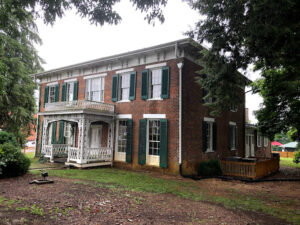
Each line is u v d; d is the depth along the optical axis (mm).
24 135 22047
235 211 6254
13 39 18359
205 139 13445
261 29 5711
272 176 13586
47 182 8477
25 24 20094
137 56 13773
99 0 6199
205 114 13758
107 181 9383
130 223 4883
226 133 16000
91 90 16281
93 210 5570
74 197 6602
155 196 7355
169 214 5645
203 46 11336
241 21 6707
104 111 13859
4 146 9820
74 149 13234
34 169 12062
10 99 18797
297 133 15242
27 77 19391
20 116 19375
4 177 9273
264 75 12781
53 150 15195
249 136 20859
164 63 12727
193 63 12938
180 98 11797
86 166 12883
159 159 12312
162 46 12227
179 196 7590
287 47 6102
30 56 21359
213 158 14070
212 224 5113
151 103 13000
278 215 6059
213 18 7145
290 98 11930
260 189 9477
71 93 17500
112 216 5242
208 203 6926
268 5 5281
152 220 5148
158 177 11047
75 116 13359
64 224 4652
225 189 9180
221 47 7367
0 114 19125
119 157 14266
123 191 7742
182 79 11992
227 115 16375
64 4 6289
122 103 14445
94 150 13523
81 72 16953
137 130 13469
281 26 5523
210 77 8234
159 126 12781
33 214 5129
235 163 12211
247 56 7789
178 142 11648
